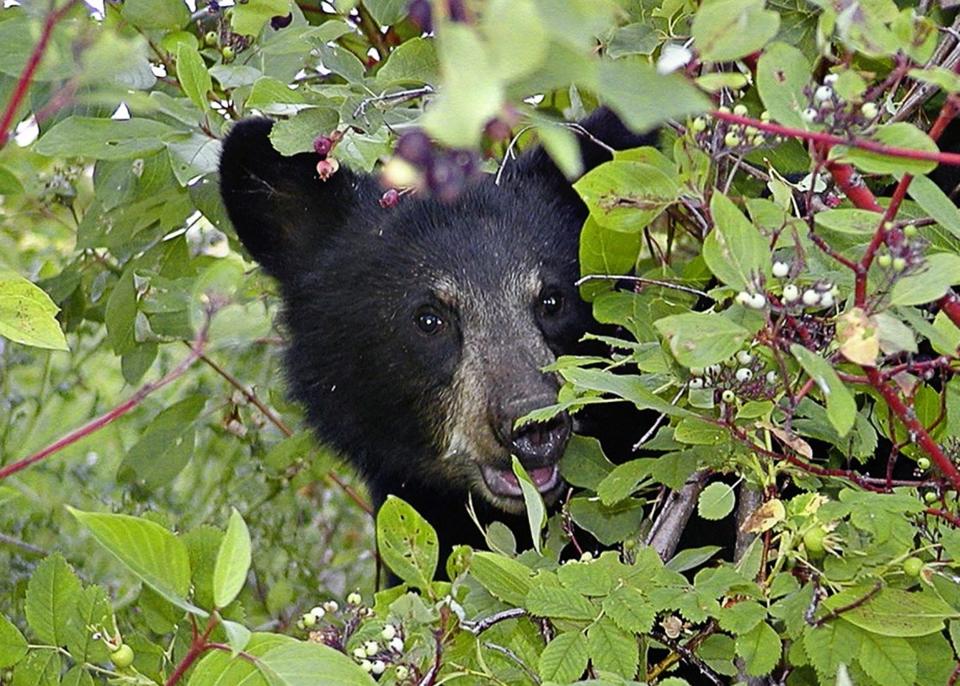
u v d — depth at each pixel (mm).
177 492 14438
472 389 9953
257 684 6078
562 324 10125
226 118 11203
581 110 10344
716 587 6602
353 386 10656
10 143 11656
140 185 10477
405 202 10602
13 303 7059
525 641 7070
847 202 7562
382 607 7227
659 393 7801
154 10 9844
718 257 5766
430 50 7043
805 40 8969
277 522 13789
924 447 6375
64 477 14539
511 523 11000
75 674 6887
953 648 7516
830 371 5523
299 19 9422
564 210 10609
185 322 11234
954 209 5895
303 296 10945
